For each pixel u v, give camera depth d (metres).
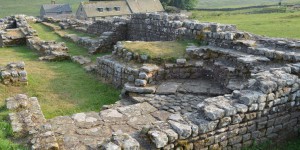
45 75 15.38
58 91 13.12
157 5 71.88
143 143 7.03
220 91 11.20
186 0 79.06
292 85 8.32
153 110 9.77
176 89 11.52
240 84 10.91
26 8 116.38
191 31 15.54
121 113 9.50
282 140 8.54
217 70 12.26
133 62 13.45
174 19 18.45
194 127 7.05
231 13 57.41
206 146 7.32
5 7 118.06
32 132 8.03
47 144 7.36
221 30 14.34
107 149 6.34
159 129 7.07
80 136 8.12
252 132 7.95
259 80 8.27
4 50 22.64
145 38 20.64
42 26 35.59
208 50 13.30
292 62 10.80
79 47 23.41
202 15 56.31
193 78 12.85
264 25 27.98
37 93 12.74
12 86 13.29
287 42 12.82
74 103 11.86
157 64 12.88
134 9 68.69
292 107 8.51
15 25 35.00
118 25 21.94
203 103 7.84
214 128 7.30
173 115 7.73
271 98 7.99
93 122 8.90
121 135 6.84
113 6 67.31
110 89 13.42
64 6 93.94
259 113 7.91
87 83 14.25
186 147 7.05
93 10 65.44
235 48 13.07
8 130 8.35
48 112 10.92
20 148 7.41
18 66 13.98
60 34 29.14
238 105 7.61
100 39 21.45
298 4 62.94
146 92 11.45
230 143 7.67
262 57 11.58
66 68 16.92
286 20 30.97
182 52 13.54
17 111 9.73
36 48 21.84
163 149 6.82
